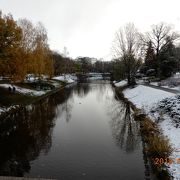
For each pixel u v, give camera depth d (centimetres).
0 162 1408
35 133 1986
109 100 3909
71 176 1209
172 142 1435
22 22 4088
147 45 5291
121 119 2445
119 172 1236
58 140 1795
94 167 1306
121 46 5603
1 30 2508
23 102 3225
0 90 3281
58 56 8838
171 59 4894
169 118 1861
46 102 3728
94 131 2031
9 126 2209
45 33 4916
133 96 3672
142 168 1272
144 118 2158
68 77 10012
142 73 6975
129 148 1587
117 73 6588
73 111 2970
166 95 2495
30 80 5544
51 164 1362
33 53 4069
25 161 1409
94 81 9788
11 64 2808
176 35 5138
